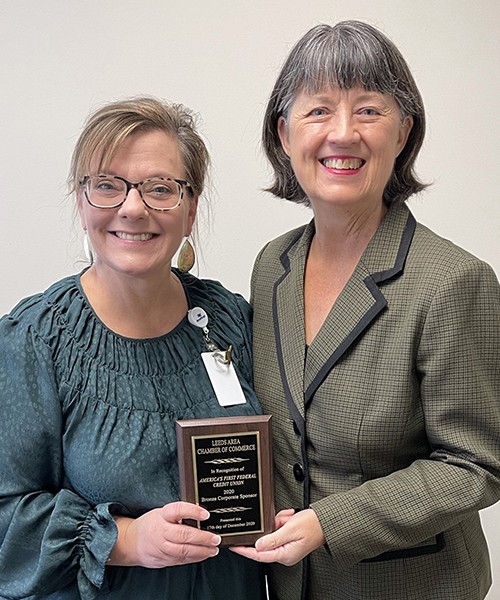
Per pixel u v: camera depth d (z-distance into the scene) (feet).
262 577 4.67
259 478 3.89
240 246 7.45
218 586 4.30
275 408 4.42
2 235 7.05
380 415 3.95
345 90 3.97
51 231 7.09
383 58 3.95
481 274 3.86
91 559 3.90
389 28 7.31
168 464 4.12
